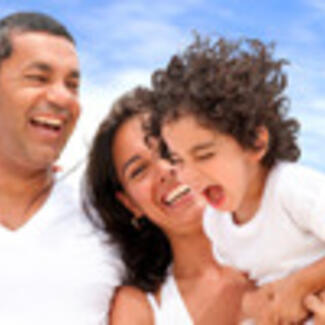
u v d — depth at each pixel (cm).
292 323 169
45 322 197
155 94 181
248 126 166
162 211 209
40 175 211
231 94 166
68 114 207
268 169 174
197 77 170
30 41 203
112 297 211
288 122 177
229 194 167
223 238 187
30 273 199
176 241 215
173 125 168
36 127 203
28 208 208
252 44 181
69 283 202
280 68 180
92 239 212
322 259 166
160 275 214
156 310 206
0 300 196
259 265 178
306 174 168
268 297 174
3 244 200
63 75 205
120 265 214
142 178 210
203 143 164
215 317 205
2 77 202
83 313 203
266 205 171
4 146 204
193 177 168
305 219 164
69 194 218
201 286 211
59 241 207
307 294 166
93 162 220
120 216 219
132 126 213
